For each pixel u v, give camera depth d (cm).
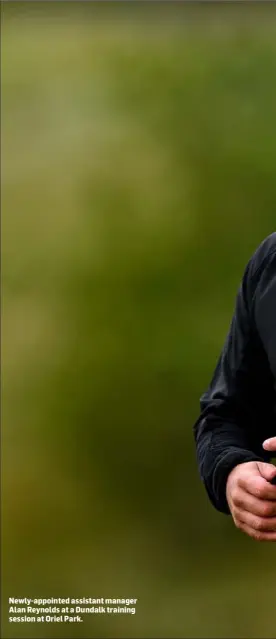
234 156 3372
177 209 3375
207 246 3309
